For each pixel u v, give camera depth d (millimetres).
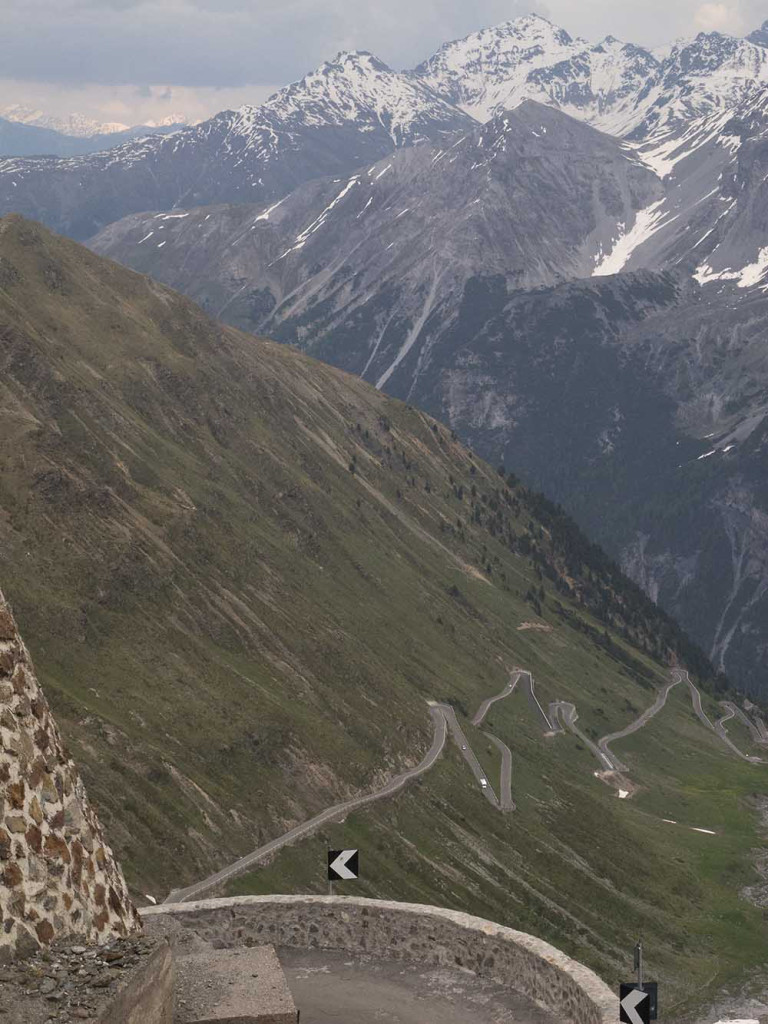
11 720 12531
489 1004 19312
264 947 16750
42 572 157375
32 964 12078
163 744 140750
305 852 138125
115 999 11945
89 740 130375
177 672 157375
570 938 148625
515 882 159000
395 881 144125
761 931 161000
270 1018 15102
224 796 137375
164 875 118000
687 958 149750
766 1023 124375
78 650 149875
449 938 20984
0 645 12719
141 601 165625
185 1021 14867
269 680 171625
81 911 12727
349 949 21859
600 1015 17125
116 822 119625
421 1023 18750
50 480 169375
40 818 12555
